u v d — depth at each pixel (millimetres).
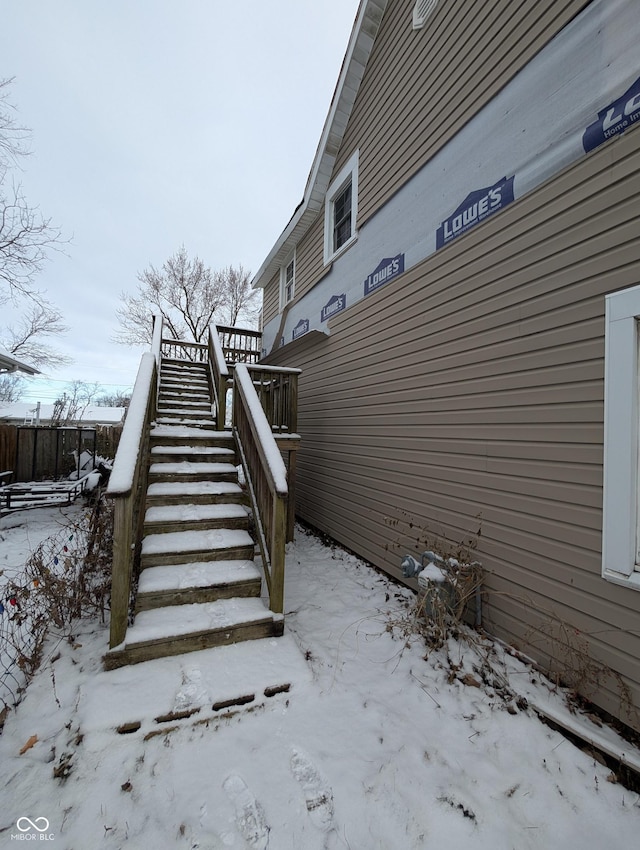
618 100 2100
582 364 2270
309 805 1587
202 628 2461
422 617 3000
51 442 9156
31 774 1645
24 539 5242
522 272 2674
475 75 3123
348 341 5340
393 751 1873
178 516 3266
